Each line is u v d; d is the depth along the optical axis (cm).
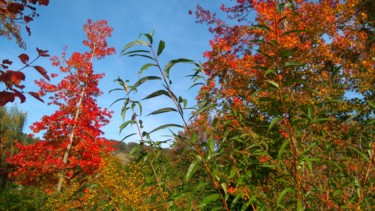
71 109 1277
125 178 848
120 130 197
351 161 236
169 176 219
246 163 221
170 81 177
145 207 442
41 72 180
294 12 178
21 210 627
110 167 1053
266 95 738
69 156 1200
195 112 183
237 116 225
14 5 262
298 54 905
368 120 197
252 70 901
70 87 1284
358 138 229
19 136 1574
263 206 191
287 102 556
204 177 216
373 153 191
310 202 225
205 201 179
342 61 933
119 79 201
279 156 174
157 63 176
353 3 1023
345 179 232
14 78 156
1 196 604
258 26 173
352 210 194
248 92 909
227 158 220
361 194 186
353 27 1038
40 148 1160
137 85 178
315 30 952
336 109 694
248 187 198
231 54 984
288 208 212
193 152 195
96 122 1265
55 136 1204
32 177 711
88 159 1146
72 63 1297
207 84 194
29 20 277
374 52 893
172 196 199
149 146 206
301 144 198
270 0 962
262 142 217
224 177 197
